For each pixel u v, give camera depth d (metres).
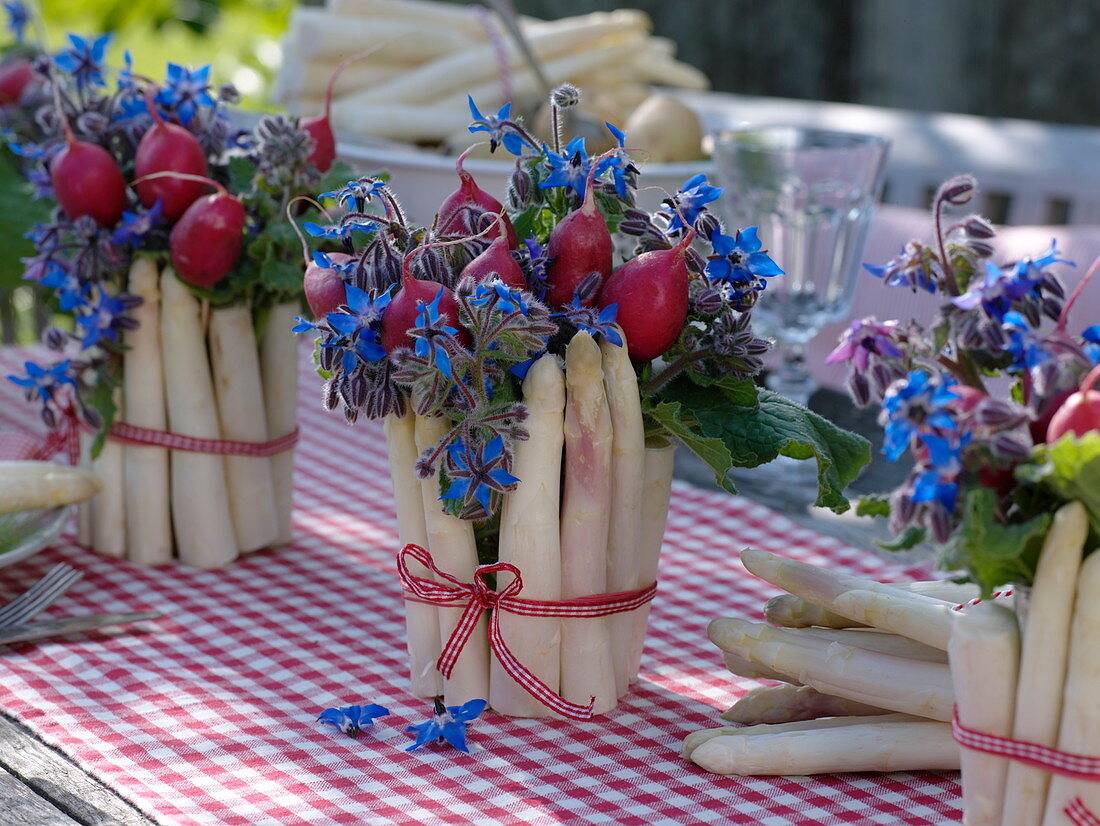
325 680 0.91
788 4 4.14
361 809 0.73
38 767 0.78
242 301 1.11
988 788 0.63
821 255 1.41
